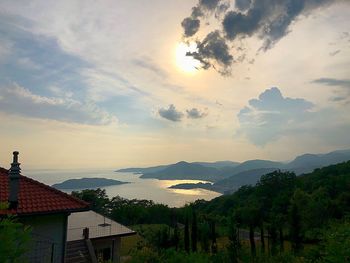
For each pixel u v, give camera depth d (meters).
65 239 17.06
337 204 68.81
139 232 64.56
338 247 9.87
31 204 16.19
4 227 5.65
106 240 25.91
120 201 99.75
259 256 34.75
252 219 87.62
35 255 15.01
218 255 32.88
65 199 17.89
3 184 17.36
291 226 58.34
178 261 23.91
